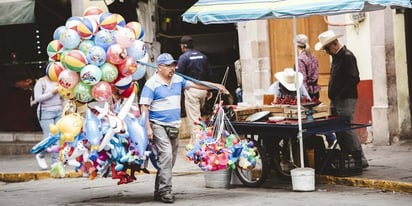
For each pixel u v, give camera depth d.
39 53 21.84
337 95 14.25
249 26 19.25
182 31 21.50
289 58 18.92
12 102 22.36
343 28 17.81
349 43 17.73
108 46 11.92
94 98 12.02
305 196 12.41
